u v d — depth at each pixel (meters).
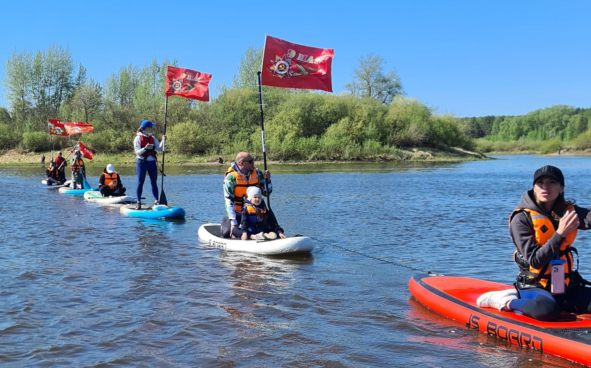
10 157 59.22
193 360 4.67
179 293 6.70
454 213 14.93
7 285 7.05
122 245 9.91
